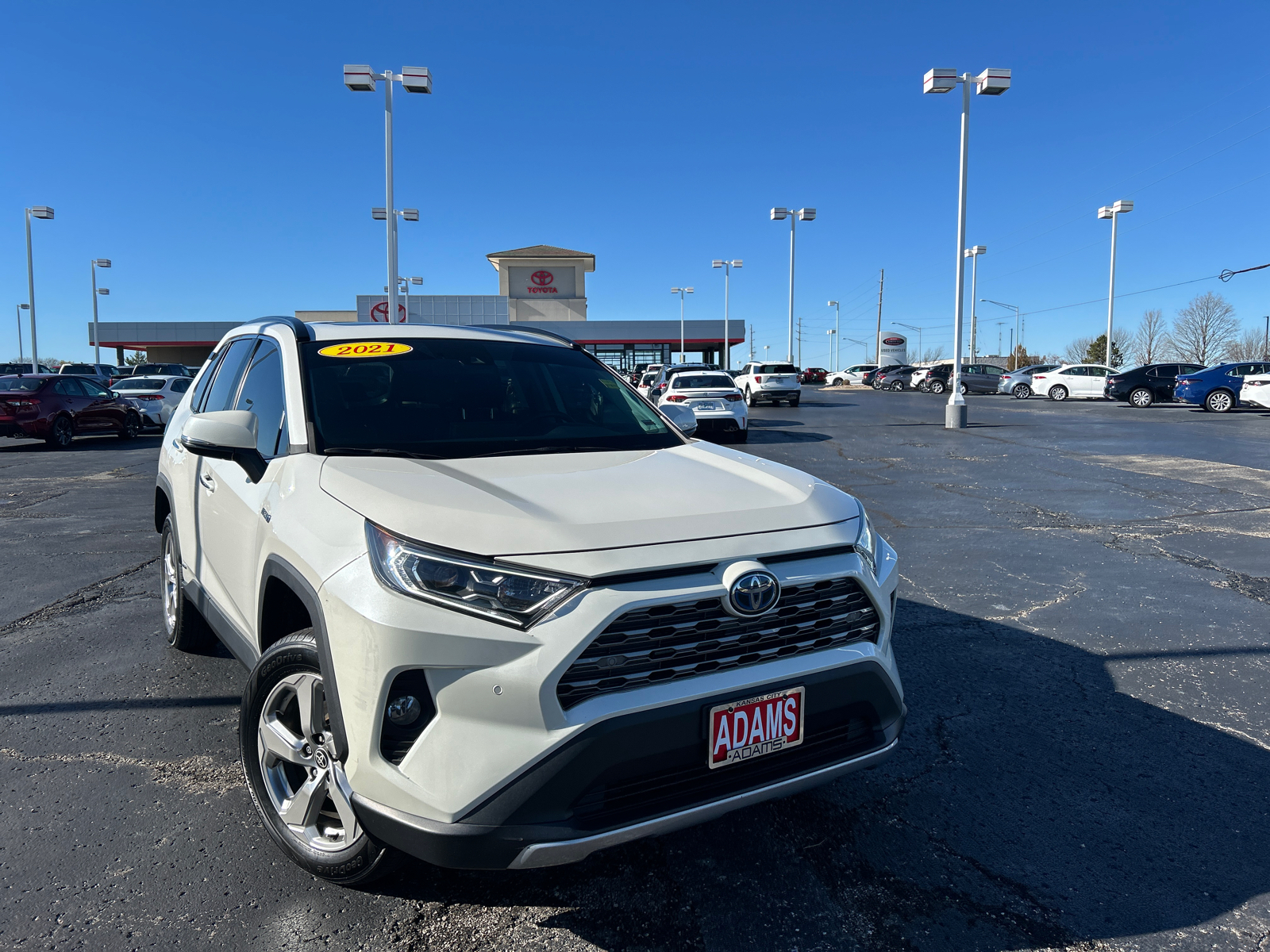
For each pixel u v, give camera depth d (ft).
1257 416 74.38
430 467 8.38
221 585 10.62
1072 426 63.82
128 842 8.72
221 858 8.47
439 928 7.47
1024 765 10.72
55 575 19.81
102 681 13.00
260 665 8.05
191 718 11.72
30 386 52.75
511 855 6.31
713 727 6.79
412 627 6.45
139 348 185.37
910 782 10.28
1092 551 22.48
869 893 8.11
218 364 13.76
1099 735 11.57
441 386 10.48
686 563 6.77
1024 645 15.15
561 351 12.66
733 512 7.51
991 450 47.42
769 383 94.12
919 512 28.30
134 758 10.55
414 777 6.49
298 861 7.95
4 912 7.55
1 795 9.63
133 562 21.12
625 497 7.66
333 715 6.93
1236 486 33.32
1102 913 7.84
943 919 7.74
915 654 14.69
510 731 6.31
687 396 51.80
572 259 205.26
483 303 168.04
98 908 7.63
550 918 7.65
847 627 7.66
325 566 7.11
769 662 7.17
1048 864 8.63
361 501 7.39
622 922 7.61
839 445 50.75
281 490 8.57
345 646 6.76
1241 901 8.02
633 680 6.59
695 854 8.77
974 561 21.47
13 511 29.12
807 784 7.36
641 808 6.64
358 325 11.64
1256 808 9.70
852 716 7.75
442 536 6.71
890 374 168.96
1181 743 11.32
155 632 15.40
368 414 9.59
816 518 7.79
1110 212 140.05
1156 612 17.12
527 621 6.38
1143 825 9.36
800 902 7.95
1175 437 53.93
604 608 6.41
